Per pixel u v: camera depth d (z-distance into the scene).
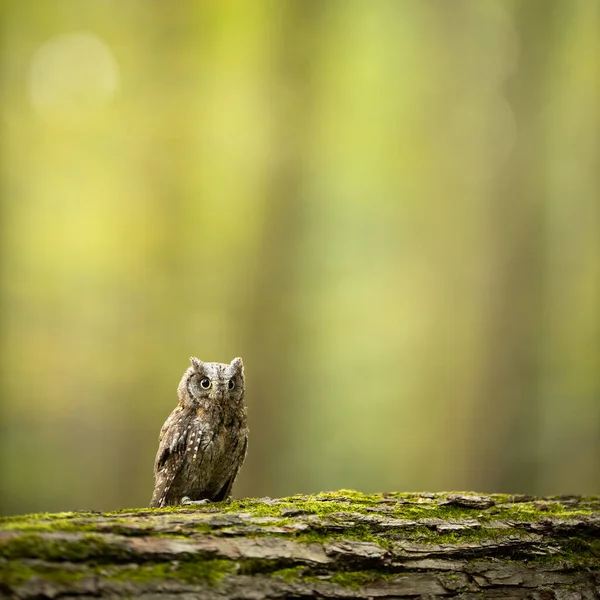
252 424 14.10
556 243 16.09
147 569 3.24
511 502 4.45
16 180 18.33
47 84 18.69
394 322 19.14
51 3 17.91
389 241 19.52
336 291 18.77
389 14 17.11
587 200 16.19
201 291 17.97
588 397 15.77
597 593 3.89
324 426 16.86
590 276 16.31
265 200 15.28
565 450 15.41
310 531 3.68
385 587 3.58
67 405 17.78
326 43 15.77
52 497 16.02
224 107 17.59
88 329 18.19
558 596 3.82
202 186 17.94
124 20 18.06
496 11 15.69
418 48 17.17
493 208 14.06
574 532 4.11
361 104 17.80
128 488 17.05
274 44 15.34
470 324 14.80
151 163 18.17
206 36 17.30
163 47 17.78
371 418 17.62
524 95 13.83
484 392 13.43
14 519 3.40
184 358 17.95
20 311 17.97
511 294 13.55
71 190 18.66
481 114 16.17
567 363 16.03
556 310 15.92
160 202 18.22
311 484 15.45
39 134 18.58
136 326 18.17
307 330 16.56
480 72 16.19
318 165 16.70
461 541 3.88
